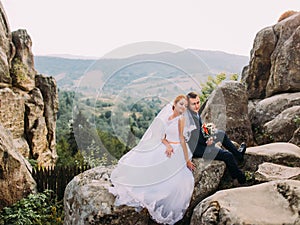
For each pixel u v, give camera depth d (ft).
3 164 18.15
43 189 19.89
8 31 34.86
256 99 27.94
